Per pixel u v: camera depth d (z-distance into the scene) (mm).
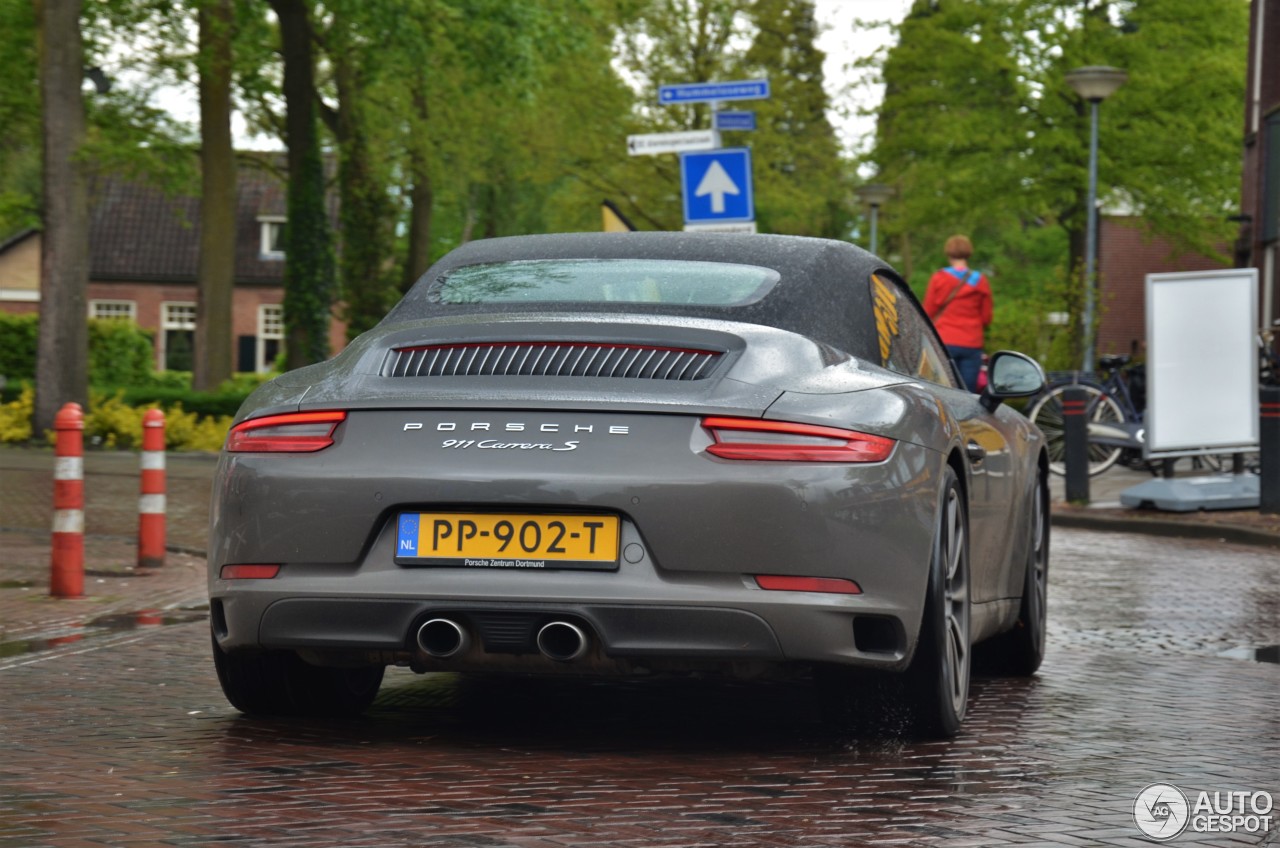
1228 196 42031
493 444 4980
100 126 34938
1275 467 15773
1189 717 6316
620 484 4902
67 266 25234
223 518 5262
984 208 42375
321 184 33938
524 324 5293
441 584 4984
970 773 5090
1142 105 40969
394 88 37188
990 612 6676
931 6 43906
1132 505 16828
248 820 4273
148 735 5488
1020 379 7180
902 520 5082
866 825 4359
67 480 9367
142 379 45562
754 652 4922
